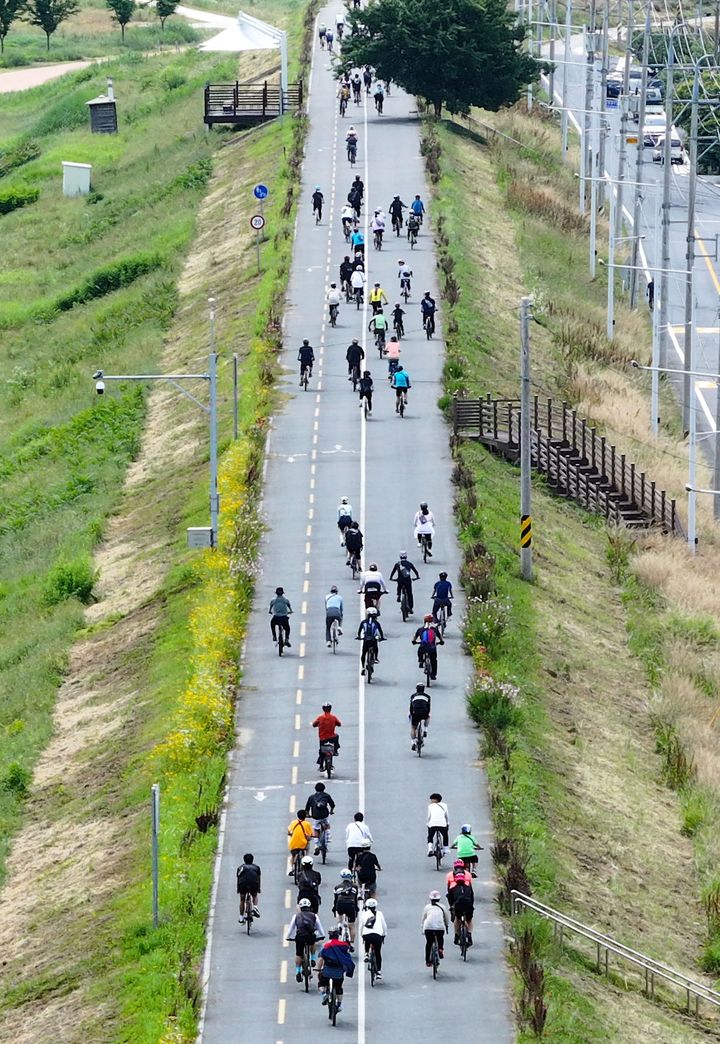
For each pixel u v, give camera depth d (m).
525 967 137.38
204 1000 138.25
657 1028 137.50
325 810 154.88
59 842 172.38
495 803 163.88
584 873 160.62
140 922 149.38
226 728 180.00
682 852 170.62
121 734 189.75
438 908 138.75
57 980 146.50
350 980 139.75
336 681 190.00
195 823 163.50
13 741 195.62
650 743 191.62
